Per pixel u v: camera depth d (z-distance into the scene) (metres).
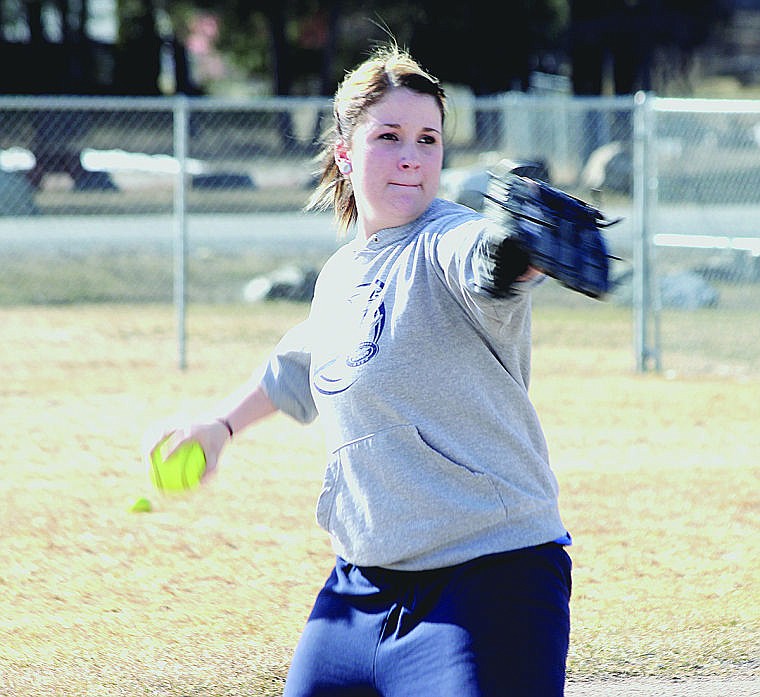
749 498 27.17
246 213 84.00
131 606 20.09
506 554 10.28
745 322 52.28
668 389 40.81
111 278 64.44
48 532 24.33
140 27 155.75
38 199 87.06
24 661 17.62
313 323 11.04
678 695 16.36
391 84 10.48
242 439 33.03
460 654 9.80
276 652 18.00
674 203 76.25
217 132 130.38
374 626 10.46
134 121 121.00
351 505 10.63
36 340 49.28
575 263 8.66
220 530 24.52
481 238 9.23
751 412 37.19
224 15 156.75
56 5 139.12
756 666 17.41
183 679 17.00
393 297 10.28
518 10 145.62
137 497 27.06
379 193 10.45
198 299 59.66
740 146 81.38
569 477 29.19
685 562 22.47
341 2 146.25
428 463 10.32
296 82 175.00
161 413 36.69
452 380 10.22
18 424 34.94
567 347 48.81
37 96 139.00
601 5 140.62
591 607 19.94
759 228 68.62
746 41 198.75
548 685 9.73
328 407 10.66
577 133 112.38
